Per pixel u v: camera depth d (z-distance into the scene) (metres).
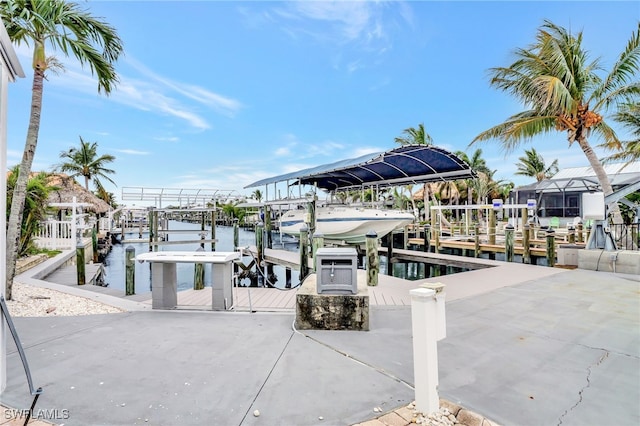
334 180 13.71
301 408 2.19
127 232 30.97
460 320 4.12
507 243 10.38
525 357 3.02
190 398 2.32
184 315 4.35
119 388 2.45
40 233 13.20
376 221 11.54
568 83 9.11
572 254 8.27
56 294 5.66
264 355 3.06
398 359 2.98
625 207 16.25
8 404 2.23
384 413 2.13
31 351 3.14
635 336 3.55
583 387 2.49
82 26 5.57
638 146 12.51
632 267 7.10
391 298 5.40
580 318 4.18
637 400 2.31
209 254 4.76
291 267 10.82
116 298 5.39
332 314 3.79
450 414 2.13
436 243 15.03
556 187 20.41
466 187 35.22
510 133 9.86
